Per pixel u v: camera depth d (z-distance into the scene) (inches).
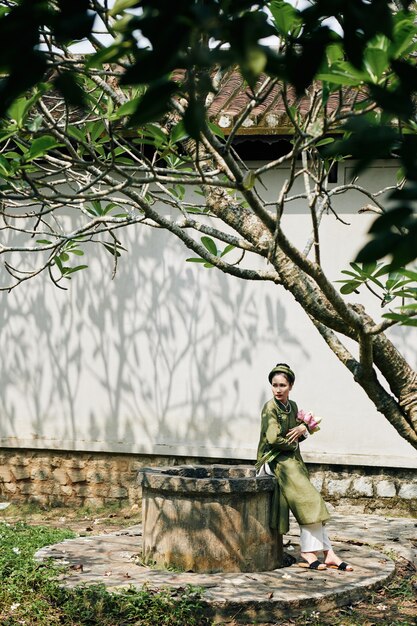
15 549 276.4
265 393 348.8
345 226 338.0
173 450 356.2
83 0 54.1
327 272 340.5
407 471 339.6
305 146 109.0
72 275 368.2
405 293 127.6
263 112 319.9
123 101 128.3
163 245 359.6
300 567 260.7
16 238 372.2
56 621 223.0
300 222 342.6
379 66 74.0
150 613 221.5
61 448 368.2
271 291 348.2
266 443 265.1
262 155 346.3
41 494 373.1
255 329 349.7
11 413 374.3
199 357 354.9
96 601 227.6
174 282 358.3
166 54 51.8
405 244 50.0
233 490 250.1
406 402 136.3
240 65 52.6
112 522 350.3
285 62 55.5
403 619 228.1
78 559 267.0
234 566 253.3
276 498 259.3
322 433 343.0
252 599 225.8
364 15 53.7
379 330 125.2
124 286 363.3
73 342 368.5
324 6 55.4
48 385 370.9
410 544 292.8
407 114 54.4
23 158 113.7
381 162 333.7
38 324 371.9
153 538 260.4
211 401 353.4
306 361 344.5
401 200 50.7
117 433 363.3
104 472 366.9
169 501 257.0
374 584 245.4
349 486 343.6
